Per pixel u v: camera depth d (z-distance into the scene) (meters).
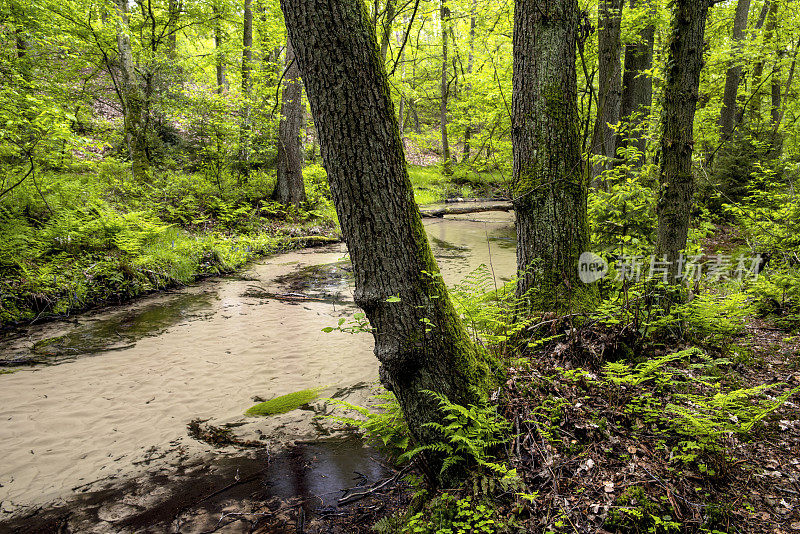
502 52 12.18
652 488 2.58
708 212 10.76
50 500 3.35
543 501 2.54
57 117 7.71
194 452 3.98
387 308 2.79
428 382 2.94
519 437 2.98
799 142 15.11
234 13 16.34
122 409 4.69
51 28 11.52
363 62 2.47
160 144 15.34
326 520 3.06
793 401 3.47
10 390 5.00
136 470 3.73
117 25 12.06
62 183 10.03
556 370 3.65
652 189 6.36
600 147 8.13
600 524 2.37
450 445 2.88
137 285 8.63
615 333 4.00
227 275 10.39
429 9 9.02
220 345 6.44
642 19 9.85
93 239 8.80
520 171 4.47
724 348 4.30
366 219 2.67
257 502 3.30
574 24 4.21
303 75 2.54
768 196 9.41
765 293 5.91
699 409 3.10
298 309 8.10
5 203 8.45
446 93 27.81
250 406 4.80
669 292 4.34
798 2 13.23
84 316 7.48
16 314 6.96
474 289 4.29
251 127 15.51
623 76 11.19
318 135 2.65
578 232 4.36
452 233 15.79
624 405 3.26
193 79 15.83
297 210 15.17
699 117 12.60
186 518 3.14
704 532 2.30
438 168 28.73
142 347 6.32
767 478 2.68
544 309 4.32
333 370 5.68
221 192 14.32
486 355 3.50
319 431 4.31
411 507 2.94
